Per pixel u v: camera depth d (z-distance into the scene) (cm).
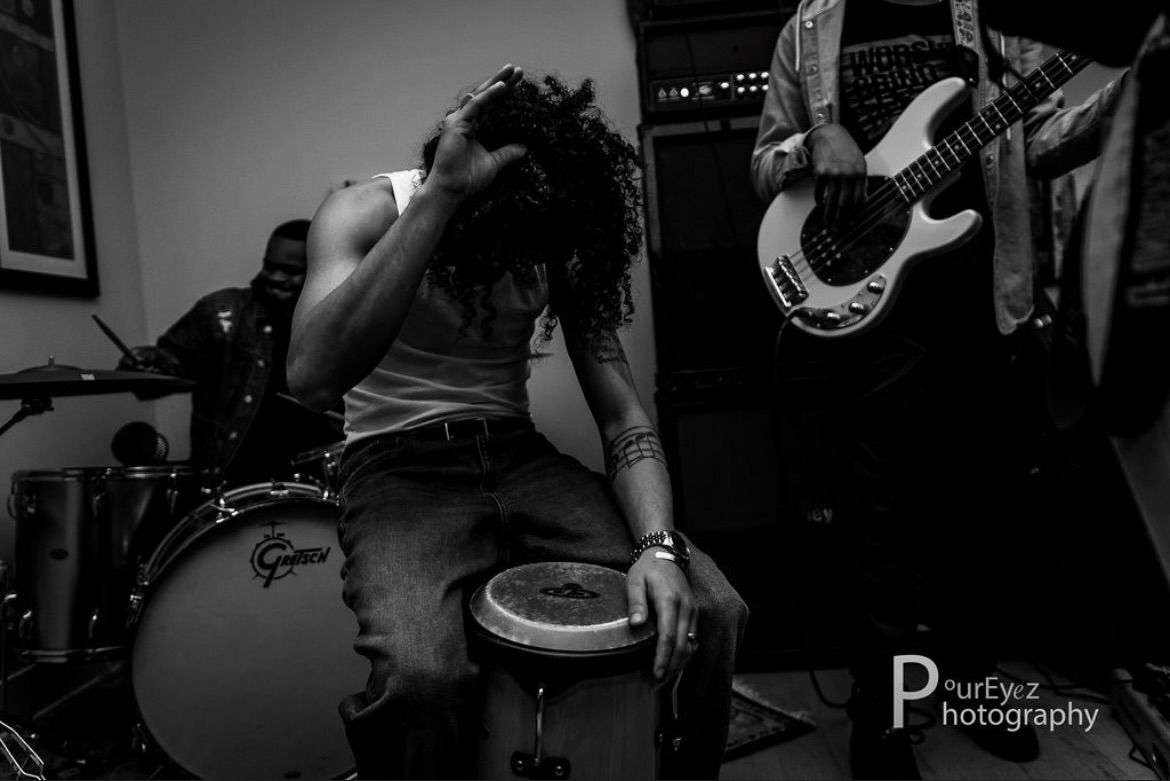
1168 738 132
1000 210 148
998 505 164
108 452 228
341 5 250
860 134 154
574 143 98
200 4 251
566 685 81
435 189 86
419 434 105
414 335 108
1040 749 152
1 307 192
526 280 102
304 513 154
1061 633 180
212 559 150
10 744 169
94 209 232
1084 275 67
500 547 101
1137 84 63
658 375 200
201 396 219
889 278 145
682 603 87
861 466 149
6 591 167
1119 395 61
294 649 152
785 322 158
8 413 190
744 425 195
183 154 252
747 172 201
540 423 243
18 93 200
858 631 151
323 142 250
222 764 149
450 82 248
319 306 90
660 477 106
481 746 85
